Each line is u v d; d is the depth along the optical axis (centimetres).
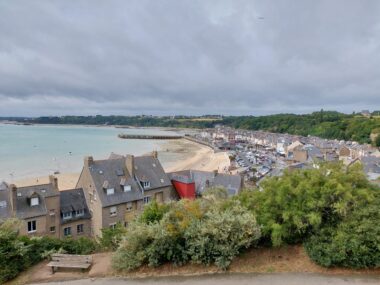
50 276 1198
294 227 1197
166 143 16425
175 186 4119
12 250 1242
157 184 3800
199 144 16425
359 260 1045
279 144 13750
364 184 1199
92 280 1141
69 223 3098
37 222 2816
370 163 5797
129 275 1154
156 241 1173
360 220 1066
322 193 1127
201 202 1373
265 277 1062
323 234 1118
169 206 1473
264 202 1255
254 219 1164
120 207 3284
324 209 1143
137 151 11781
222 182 4434
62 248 1420
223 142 16925
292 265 1124
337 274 1054
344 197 1101
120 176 3481
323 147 11338
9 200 2797
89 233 3262
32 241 1397
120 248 1208
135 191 3475
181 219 1233
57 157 9162
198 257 1151
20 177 6341
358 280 1012
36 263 1339
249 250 1244
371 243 1030
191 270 1147
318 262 1095
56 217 2988
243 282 1038
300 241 1244
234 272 1112
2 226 1344
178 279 1093
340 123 17075
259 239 1236
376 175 5078
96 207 3177
